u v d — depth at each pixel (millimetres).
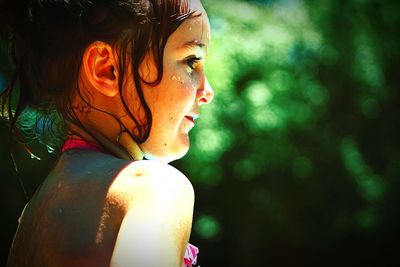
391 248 16234
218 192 15734
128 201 1770
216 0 15188
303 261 16516
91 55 2014
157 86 2008
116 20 1985
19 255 2061
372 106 16109
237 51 14430
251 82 14789
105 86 2014
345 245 16516
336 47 15586
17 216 13289
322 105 15570
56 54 2070
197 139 13836
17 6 2150
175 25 2004
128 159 2066
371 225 16109
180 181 1799
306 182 16062
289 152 15500
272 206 16047
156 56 1995
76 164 2010
